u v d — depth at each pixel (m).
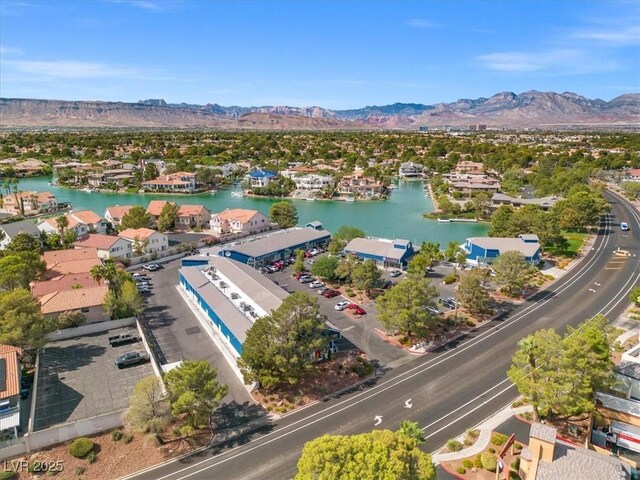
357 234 105.38
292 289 81.50
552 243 105.56
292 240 104.50
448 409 47.31
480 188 180.25
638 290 72.75
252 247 96.94
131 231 106.31
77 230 114.25
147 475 38.69
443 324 66.81
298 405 48.09
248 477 38.16
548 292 80.31
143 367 55.16
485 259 94.81
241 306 65.56
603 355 41.72
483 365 55.94
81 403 47.69
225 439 43.00
